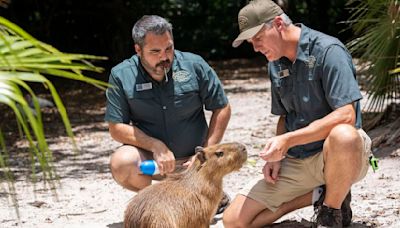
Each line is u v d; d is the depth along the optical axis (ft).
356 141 13.01
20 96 5.85
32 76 6.00
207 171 13.15
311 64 13.58
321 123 13.10
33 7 74.84
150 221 12.31
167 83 15.84
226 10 96.73
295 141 13.01
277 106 14.84
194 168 13.25
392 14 25.36
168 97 15.85
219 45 97.14
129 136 15.66
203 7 96.27
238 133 33.12
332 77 13.25
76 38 81.20
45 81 6.08
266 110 42.37
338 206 13.65
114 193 21.18
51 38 79.20
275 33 13.57
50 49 6.28
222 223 15.97
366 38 26.45
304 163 14.10
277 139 12.90
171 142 16.14
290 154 14.35
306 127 13.16
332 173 13.30
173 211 12.50
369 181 20.02
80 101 54.34
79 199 20.27
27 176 23.66
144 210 12.46
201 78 16.06
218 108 16.14
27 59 6.06
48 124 42.14
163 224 12.26
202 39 96.02
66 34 80.38
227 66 85.87
